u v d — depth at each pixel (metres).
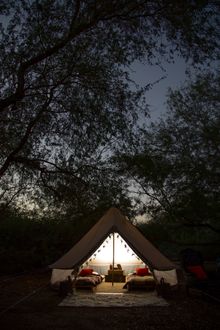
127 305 7.66
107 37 7.69
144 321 6.41
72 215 11.86
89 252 9.67
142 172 13.77
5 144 7.99
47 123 7.92
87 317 6.71
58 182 8.62
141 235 10.73
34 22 7.31
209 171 14.63
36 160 8.11
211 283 8.96
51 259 16.69
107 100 7.92
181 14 7.31
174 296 8.92
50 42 7.38
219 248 17.84
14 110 7.64
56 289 9.62
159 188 15.12
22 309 7.41
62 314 6.94
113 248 10.98
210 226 15.70
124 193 10.26
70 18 7.45
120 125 7.93
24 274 14.12
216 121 14.98
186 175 15.00
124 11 7.45
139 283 9.45
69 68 7.64
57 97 7.74
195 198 14.63
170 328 5.96
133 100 7.84
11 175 8.68
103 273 11.91
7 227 16.97
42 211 11.13
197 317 6.70
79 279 9.71
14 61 7.23
